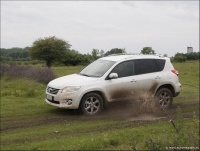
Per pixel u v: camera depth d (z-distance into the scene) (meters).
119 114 9.99
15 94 13.77
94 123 8.84
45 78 18.31
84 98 9.62
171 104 11.12
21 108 10.86
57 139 7.25
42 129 8.21
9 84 16.67
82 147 6.61
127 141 7.07
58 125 8.62
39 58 76.25
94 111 9.83
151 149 6.50
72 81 9.75
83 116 9.63
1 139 7.30
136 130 7.91
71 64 83.38
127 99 10.21
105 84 9.84
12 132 7.95
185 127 6.73
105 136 7.29
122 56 10.76
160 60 11.01
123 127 8.45
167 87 11.05
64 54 77.12
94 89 9.68
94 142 6.87
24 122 8.96
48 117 9.55
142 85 10.39
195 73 27.34
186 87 17.38
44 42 74.69
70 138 7.29
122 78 10.11
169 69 11.09
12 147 6.68
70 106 9.50
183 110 10.89
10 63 22.72
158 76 10.70
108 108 10.59
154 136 7.40
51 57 75.44
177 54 83.25
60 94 9.55
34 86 15.88
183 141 6.03
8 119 9.30
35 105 11.29
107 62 10.52
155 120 9.30
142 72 10.51
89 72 10.48
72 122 8.95
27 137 7.48
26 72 19.05
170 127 8.25
